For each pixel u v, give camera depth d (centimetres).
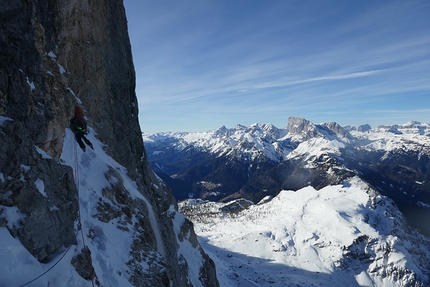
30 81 1380
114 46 2628
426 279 10619
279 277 8462
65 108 1767
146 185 2953
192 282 3203
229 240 11988
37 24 1521
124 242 1577
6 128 1029
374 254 11269
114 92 2567
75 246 1165
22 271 853
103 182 1795
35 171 1081
